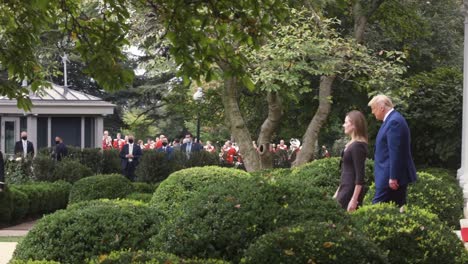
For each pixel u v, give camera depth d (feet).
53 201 76.33
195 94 96.89
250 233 23.48
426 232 26.27
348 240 21.70
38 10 30.35
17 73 32.48
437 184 42.37
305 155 76.23
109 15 30.14
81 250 28.17
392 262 25.82
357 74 77.41
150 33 71.67
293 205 24.12
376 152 33.73
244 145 75.61
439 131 77.66
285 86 70.64
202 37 28.66
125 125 186.09
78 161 90.68
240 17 28.63
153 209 30.19
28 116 105.50
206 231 23.76
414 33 89.40
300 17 70.59
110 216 28.73
